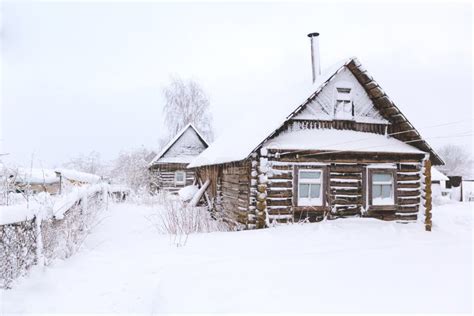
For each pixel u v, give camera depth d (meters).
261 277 6.00
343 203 12.23
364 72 12.32
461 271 6.46
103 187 18.05
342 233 10.25
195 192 20.05
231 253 7.82
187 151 30.69
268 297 5.07
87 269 6.36
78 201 9.29
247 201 11.98
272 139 11.90
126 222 13.62
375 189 12.64
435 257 7.56
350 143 12.23
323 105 12.70
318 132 12.51
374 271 6.42
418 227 12.05
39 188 12.14
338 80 12.84
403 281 5.84
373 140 12.62
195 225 11.91
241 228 12.57
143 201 21.62
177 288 5.43
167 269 6.44
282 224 11.60
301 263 6.96
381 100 12.76
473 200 37.91
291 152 11.70
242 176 12.87
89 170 35.50
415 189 12.89
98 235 10.46
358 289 5.43
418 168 13.02
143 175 30.95
